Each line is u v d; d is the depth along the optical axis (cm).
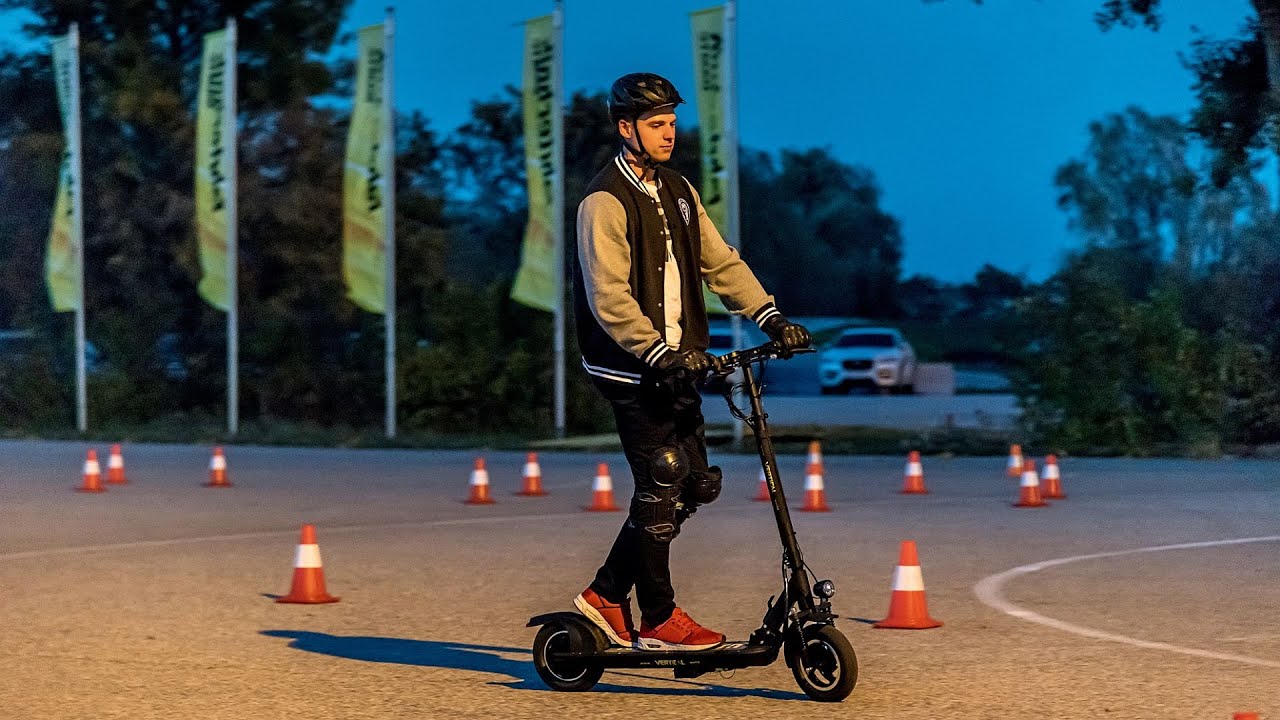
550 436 3130
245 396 3859
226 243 3241
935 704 699
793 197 9588
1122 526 1478
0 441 3362
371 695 736
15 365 3869
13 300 4122
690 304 715
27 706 719
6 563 1283
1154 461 2384
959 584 1098
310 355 3825
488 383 3306
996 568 1182
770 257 8906
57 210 3462
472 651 857
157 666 818
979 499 1780
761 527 1504
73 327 4022
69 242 3466
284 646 877
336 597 1066
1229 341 2661
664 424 706
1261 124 2786
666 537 707
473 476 1825
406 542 1410
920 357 6956
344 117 4150
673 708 696
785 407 4062
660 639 722
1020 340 2706
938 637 881
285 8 4091
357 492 1975
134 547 1396
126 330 3919
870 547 1329
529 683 762
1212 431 2616
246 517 1666
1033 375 2672
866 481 2045
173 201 3984
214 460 2098
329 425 3738
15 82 4222
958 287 9169
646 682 761
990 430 2941
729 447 2680
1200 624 920
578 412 3253
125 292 4062
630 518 716
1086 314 2647
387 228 3022
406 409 3378
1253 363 2636
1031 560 1230
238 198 3938
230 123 3212
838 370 4719
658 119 705
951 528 1475
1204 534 1407
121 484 2134
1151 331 2619
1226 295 2936
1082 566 1190
